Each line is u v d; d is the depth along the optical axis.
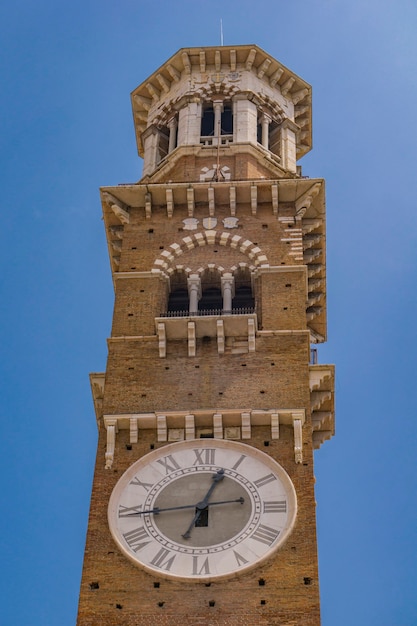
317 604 49.28
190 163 73.25
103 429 57.31
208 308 64.81
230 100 78.94
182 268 65.69
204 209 68.69
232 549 51.47
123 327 62.38
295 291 63.72
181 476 54.88
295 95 81.94
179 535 52.31
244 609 49.22
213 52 80.94
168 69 81.44
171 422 57.06
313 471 54.72
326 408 62.31
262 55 80.81
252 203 68.19
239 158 73.25
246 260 65.75
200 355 60.22
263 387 58.53
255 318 60.84
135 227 68.00
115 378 59.41
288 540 51.62
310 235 69.19
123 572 50.91
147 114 82.81
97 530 52.72
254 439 56.28
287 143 78.06
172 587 50.16
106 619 49.16
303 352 60.25
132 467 55.28
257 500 53.59
